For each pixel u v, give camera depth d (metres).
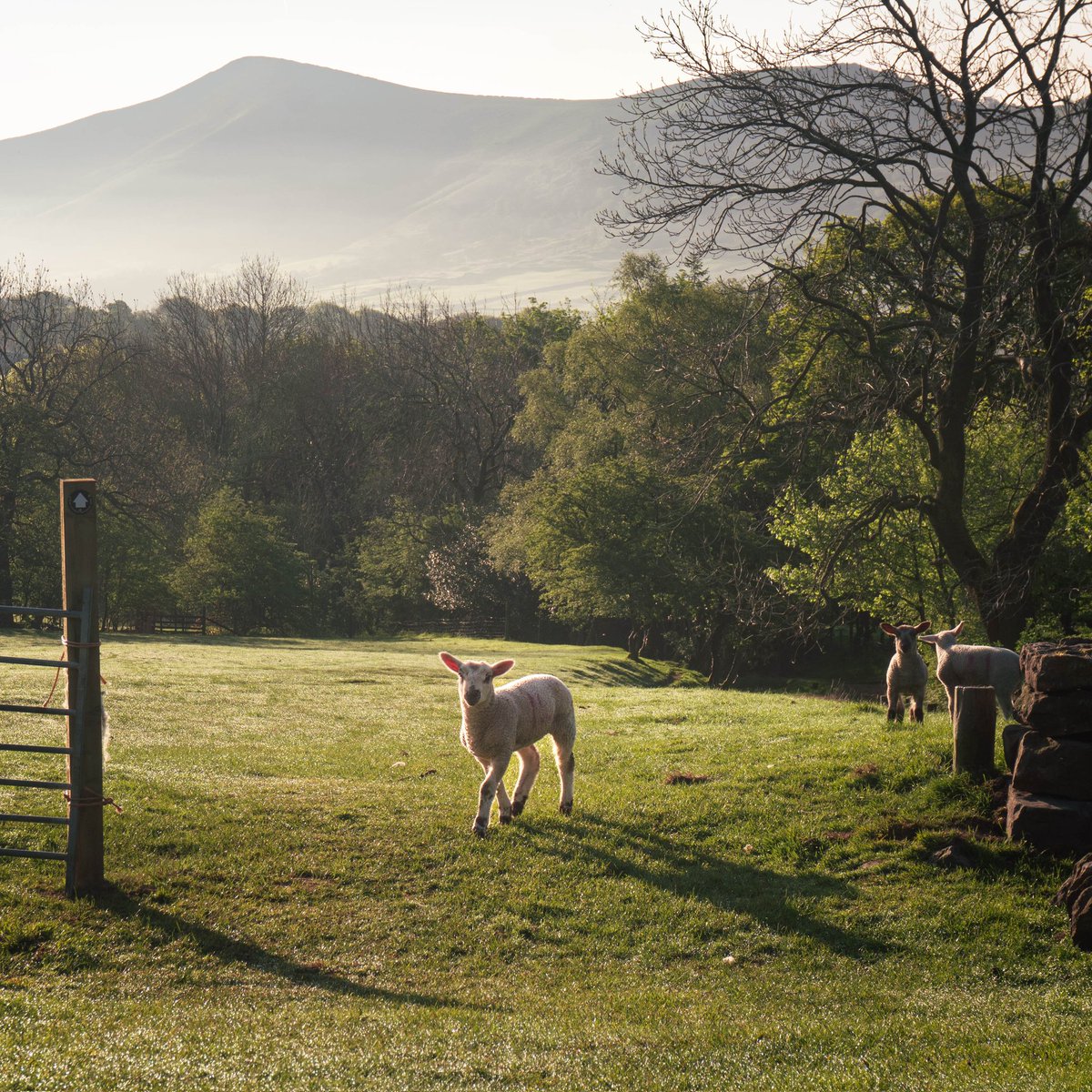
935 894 10.02
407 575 72.50
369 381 79.25
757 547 44.53
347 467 80.44
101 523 58.31
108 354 66.12
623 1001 7.92
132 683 26.83
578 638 71.25
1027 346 20.11
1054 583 24.67
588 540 53.28
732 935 9.41
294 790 13.24
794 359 27.14
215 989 7.71
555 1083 6.01
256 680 29.92
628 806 12.80
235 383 80.88
